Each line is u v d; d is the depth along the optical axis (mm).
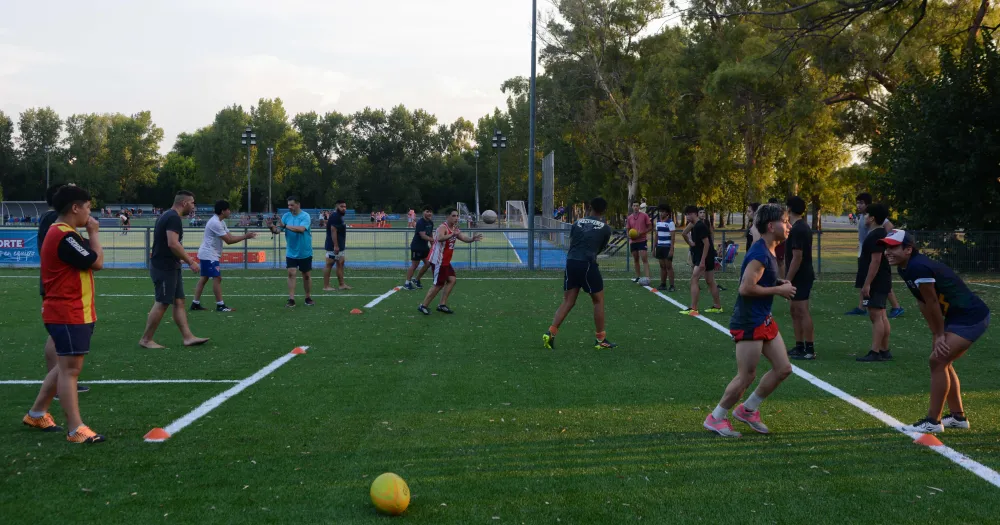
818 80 32625
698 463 4703
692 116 40844
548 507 3967
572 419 5750
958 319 5254
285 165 103938
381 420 5695
